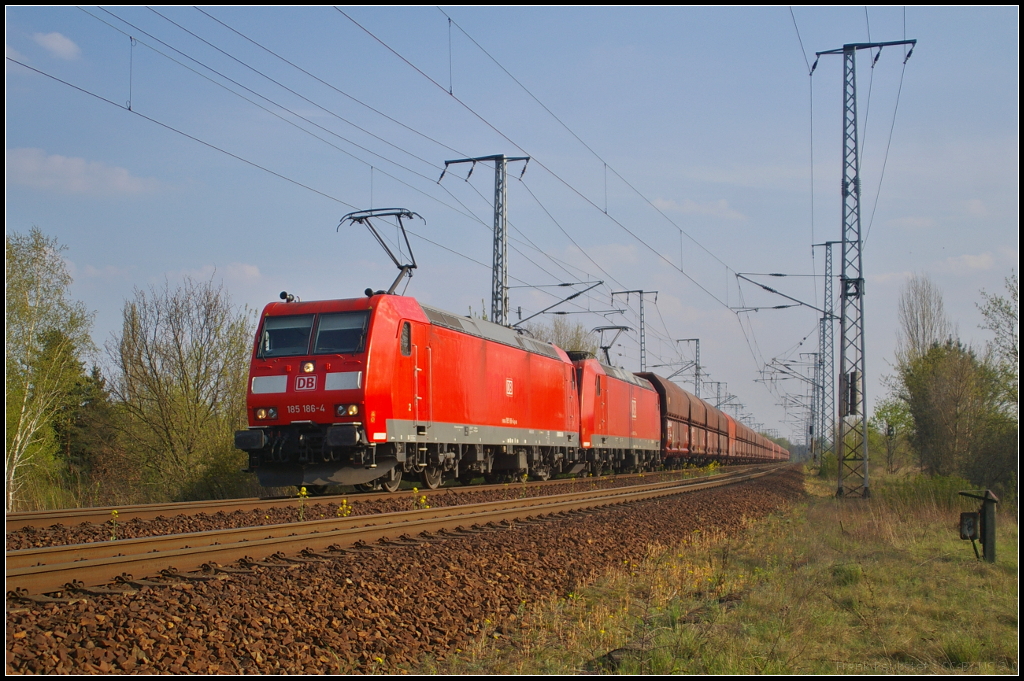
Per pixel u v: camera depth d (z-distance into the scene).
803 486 42.06
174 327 28.97
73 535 12.09
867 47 28.16
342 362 17.66
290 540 10.73
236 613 7.59
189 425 28.02
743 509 22.48
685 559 13.41
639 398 39.88
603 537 14.64
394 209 20.73
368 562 10.16
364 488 20.09
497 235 29.50
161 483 27.92
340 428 17.22
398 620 8.37
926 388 32.88
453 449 22.30
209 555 9.52
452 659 7.62
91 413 32.81
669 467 48.19
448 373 21.11
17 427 26.83
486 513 15.65
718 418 58.88
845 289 29.50
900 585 11.13
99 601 7.47
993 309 26.62
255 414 18.03
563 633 8.75
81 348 30.03
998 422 27.36
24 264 28.78
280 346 18.31
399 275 20.50
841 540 15.77
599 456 34.78
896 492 23.67
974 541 13.30
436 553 11.22
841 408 29.48
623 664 7.34
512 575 10.83
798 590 10.45
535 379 27.28
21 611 6.96
